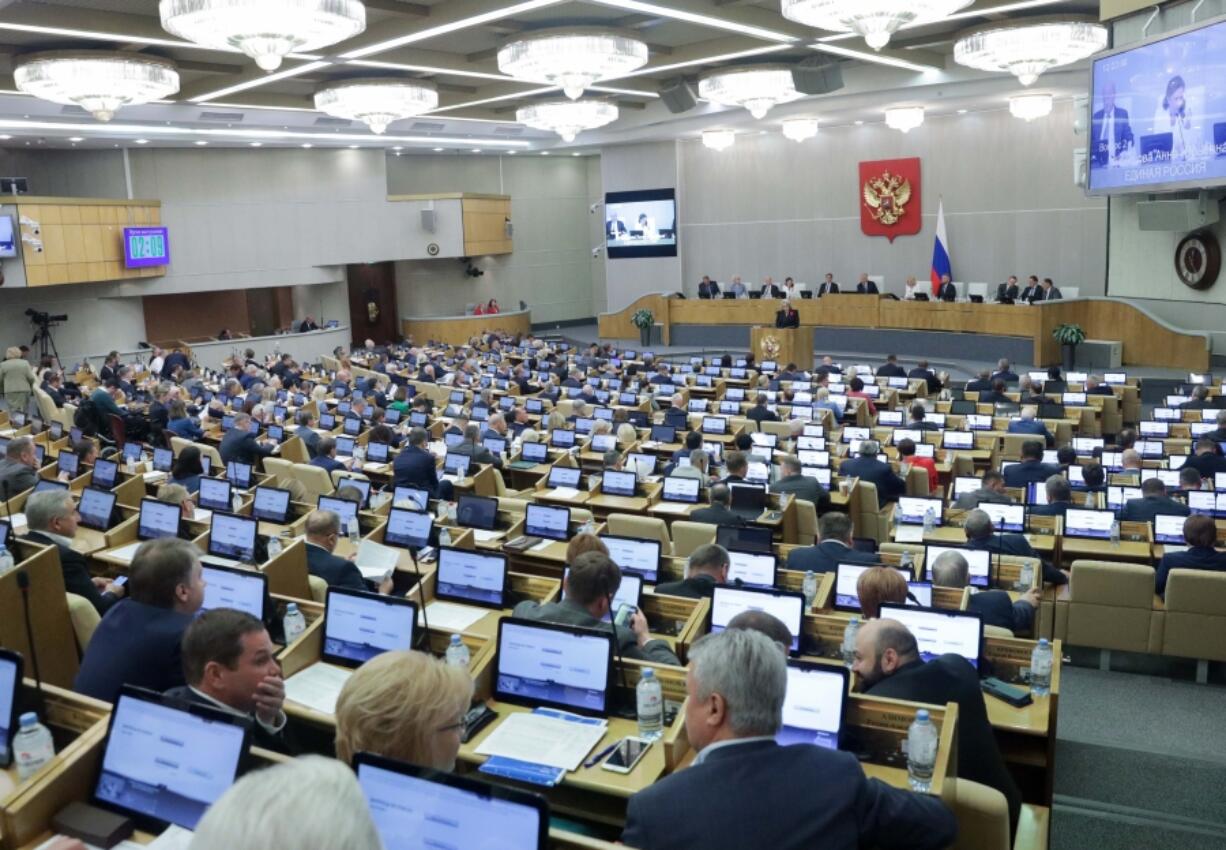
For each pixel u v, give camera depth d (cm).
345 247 2964
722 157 3075
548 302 3638
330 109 1897
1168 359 2078
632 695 450
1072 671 791
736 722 265
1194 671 769
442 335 3155
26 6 1366
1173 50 1494
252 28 1105
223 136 2456
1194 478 987
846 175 2853
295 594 649
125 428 1484
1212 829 529
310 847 125
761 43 1898
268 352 2761
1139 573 761
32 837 300
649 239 3206
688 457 1179
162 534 828
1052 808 542
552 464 1240
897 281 2806
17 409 1811
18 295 2422
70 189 2578
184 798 297
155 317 2845
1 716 339
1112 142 1659
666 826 254
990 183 2606
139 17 1488
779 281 3028
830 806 255
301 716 443
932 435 1355
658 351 2838
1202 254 1894
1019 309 2242
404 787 244
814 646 562
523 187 3534
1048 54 1581
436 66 1902
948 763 347
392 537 805
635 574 622
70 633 607
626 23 1755
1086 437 1535
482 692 462
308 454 1324
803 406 1592
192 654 329
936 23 1869
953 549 756
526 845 239
